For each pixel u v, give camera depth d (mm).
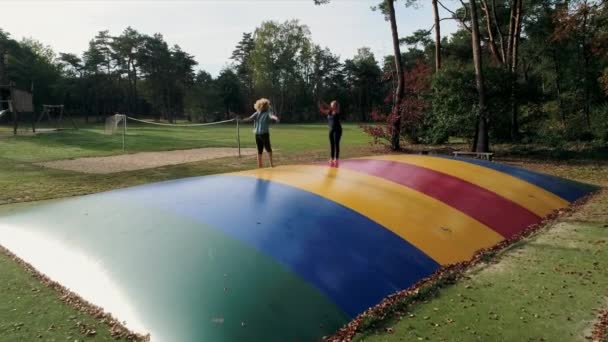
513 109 21453
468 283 5281
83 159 17047
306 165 9422
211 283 4508
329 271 4922
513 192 8734
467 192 8062
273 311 4223
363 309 4531
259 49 68438
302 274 4770
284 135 33094
